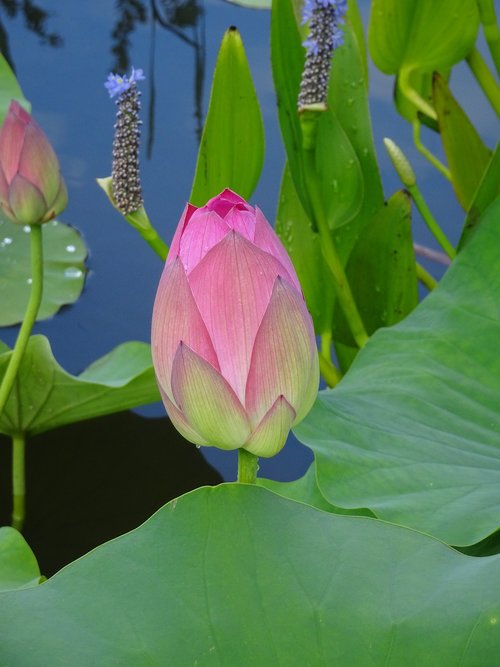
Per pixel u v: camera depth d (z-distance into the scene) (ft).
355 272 4.80
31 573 3.39
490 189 4.02
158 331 2.48
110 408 4.61
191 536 2.52
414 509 2.95
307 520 2.53
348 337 5.05
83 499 4.59
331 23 3.74
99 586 2.49
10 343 5.27
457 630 2.40
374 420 3.24
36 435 4.99
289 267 2.48
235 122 3.98
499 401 3.32
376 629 2.42
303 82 3.87
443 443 3.19
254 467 2.58
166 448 4.93
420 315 3.59
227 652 2.42
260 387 2.46
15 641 2.42
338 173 4.50
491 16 5.10
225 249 2.41
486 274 3.53
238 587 2.46
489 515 2.89
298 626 2.43
